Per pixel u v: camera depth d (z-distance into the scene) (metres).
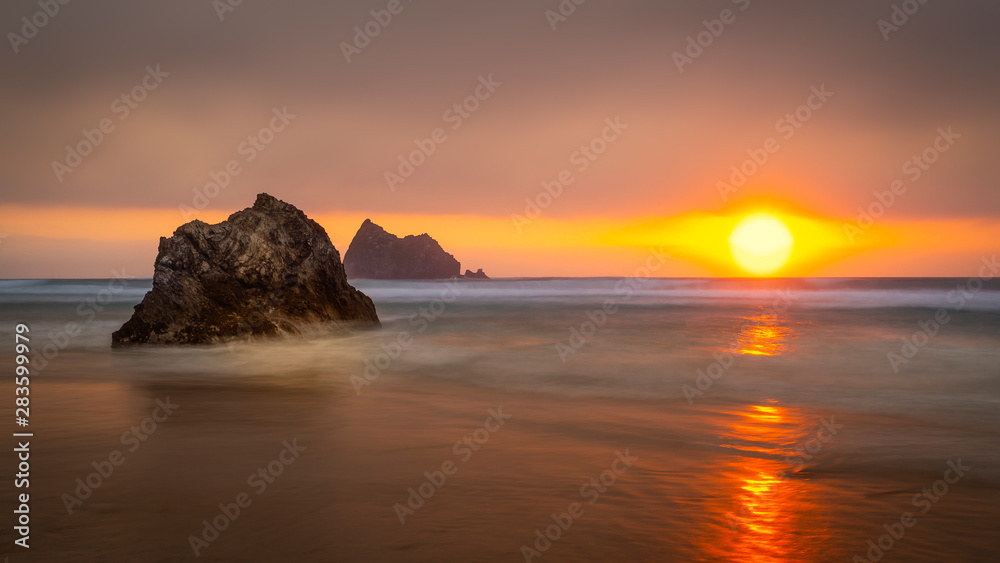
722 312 49.91
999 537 7.84
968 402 17.61
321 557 6.84
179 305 27.83
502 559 6.89
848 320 42.00
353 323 32.62
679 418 15.30
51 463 10.32
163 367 23.00
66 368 22.66
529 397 18.14
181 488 9.07
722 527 8.00
